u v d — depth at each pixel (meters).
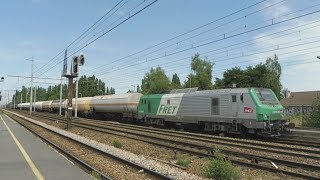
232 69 87.00
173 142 25.28
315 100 38.75
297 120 51.19
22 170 14.00
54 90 163.25
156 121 44.41
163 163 16.95
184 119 38.19
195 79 98.06
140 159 18.03
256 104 29.33
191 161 17.50
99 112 64.62
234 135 33.16
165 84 108.06
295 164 15.53
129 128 39.84
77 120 59.00
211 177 13.23
